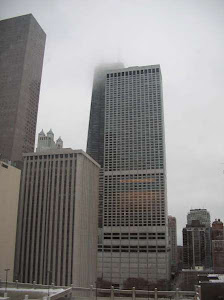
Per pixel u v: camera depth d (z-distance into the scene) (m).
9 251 137.62
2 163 135.12
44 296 62.53
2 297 62.00
